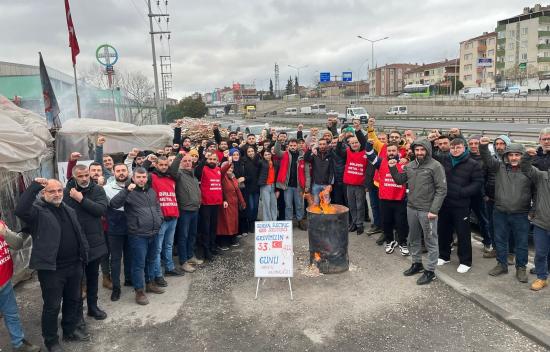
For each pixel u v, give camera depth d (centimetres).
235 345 470
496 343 454
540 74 7525
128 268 636
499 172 599
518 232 589
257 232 595
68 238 454
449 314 522
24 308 580
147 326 516
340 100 7625
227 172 790
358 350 452
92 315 537
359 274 659
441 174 598
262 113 8631
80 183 496
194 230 714
